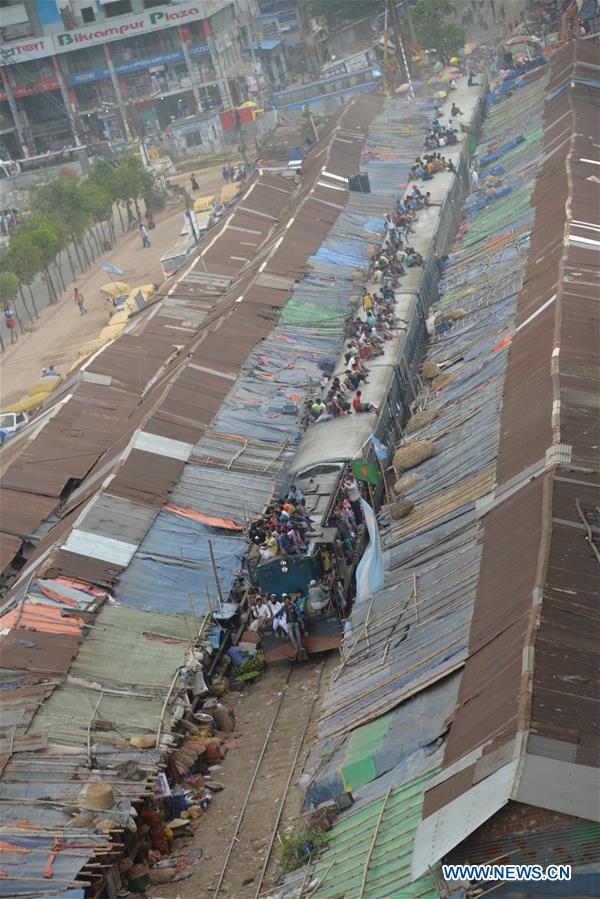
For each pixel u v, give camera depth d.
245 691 37.81
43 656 35.25
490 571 31.44
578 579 28.59
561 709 23.61
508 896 21.47
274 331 60.47
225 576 41.25
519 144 89.50
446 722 25.92
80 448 51.66
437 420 46.41
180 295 69.62
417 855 22.22
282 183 93.69
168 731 33.03
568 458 35.22
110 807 29.03
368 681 30.41
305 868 25.14
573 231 59.09
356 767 26.91
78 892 25.84
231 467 47.44
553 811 21.19
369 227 77.38
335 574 38.62
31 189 116.12
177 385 52.78
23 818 28.41
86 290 95.44
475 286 61.44
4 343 86.00
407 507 39.34
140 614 38.72
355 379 51.38
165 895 28.27
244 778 32.81
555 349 44.12
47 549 42.19
